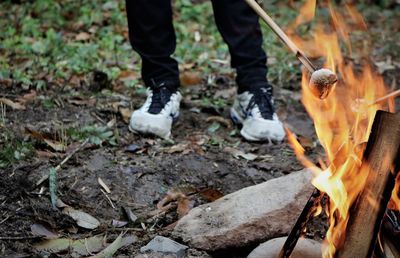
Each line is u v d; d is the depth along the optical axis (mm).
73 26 3504
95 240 1885
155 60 2359
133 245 1872
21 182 2039
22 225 1909
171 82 2387
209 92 2754
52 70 2850
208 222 1875
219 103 2633
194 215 1907
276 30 1693
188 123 2479
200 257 1811
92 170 2137
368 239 1570
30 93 2615
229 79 2895
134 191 2082
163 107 2357
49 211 1954
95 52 3068
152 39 2334
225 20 2332
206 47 3283
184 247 1829
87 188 2066
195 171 2186
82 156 2199
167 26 2340
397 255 1653
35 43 3148
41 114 2457
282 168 2240
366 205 1568
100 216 1986
